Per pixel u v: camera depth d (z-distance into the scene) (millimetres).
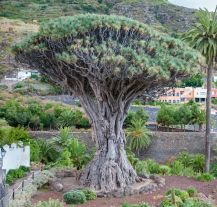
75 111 61781
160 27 154000
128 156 42656
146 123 60438
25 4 153000
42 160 44719
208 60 44938
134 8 167500
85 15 28500
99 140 29609
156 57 28250
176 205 23797
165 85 30219
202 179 34156
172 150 52125
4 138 40969
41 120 59031
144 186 28812
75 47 26703
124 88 28812
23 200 23781
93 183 28578
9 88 85500
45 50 28078
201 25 45594
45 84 88875
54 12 150125
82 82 29453
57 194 27656
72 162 42250
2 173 22250
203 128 61781
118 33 28062
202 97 97438
